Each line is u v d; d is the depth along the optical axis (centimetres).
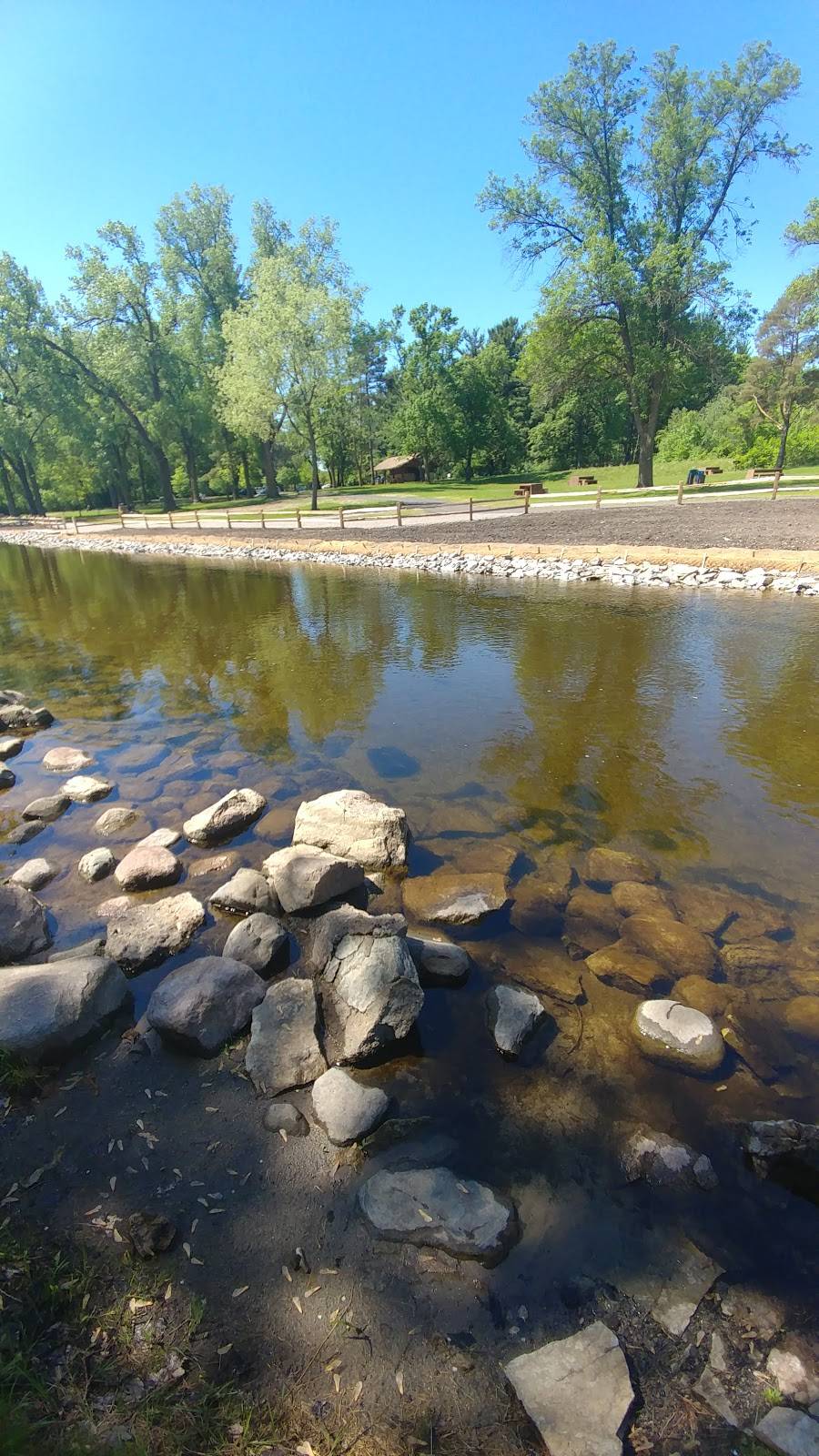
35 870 466
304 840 490
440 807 560
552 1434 177
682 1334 202
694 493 2614
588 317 2788
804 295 3000
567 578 1553
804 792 572
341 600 1494
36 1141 271
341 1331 204
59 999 317
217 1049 314
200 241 4200
